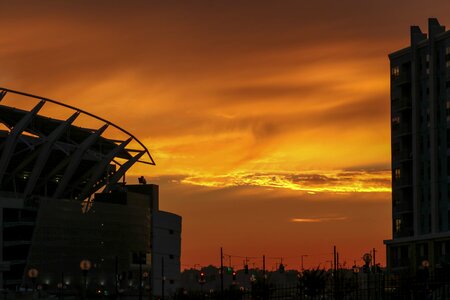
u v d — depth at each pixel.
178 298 154.25
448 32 156.12
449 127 155.50
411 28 164.62
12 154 190.62
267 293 99.06
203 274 151.38
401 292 87.94
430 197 157.88
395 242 155.00
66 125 195.88
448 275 88.81
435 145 157.38
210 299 104.31
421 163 160.75
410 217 164.12
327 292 103.31
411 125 165.00
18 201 197.00
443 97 157.00
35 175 199.12
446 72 156.75
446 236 143.25
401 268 151.50
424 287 86.31
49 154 196.62
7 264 186.62
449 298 85.44
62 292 177.00
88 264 88.69
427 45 160.75
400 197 165.38
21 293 124.94
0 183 192.75
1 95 186.12
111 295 198.75
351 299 96.00
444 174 155.75
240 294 100.62
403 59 166.25
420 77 162.25
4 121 193.88
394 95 167.88
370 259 91.75
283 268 176.62
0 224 194.50
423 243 148.62
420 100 162.00
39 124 199.38
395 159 167.00
